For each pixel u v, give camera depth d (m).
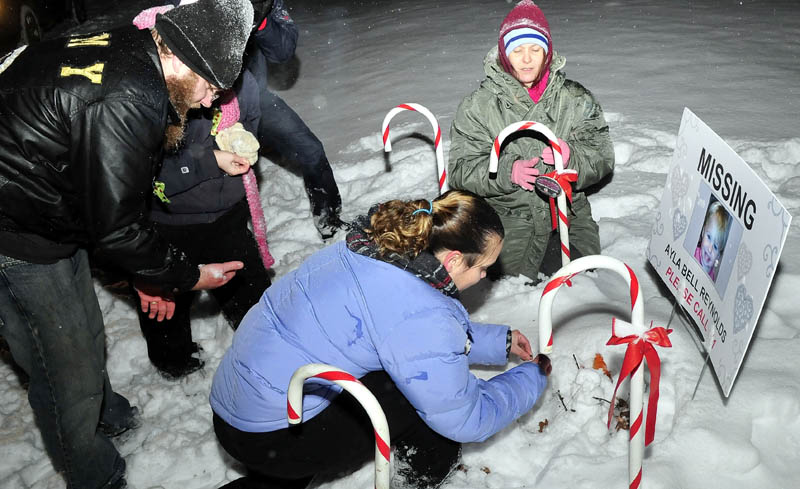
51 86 1.94
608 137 2.98
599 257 1.78
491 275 3.22
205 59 2.01
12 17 7.41
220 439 2.18
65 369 2.26
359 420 2.10
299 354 1.93
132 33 2.05
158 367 3.14
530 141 2.94
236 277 3.07
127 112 1.94
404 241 1.81
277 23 3.42
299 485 2.32
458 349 1.87
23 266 2.13
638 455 1.85
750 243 1.97
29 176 1.99
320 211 3.90
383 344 1.85
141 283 2.66
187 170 2.66
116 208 2.01
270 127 3.62
